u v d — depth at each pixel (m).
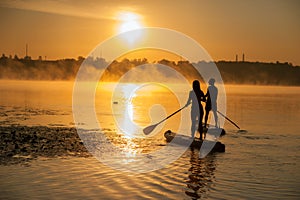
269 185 9.45
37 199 8.27
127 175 10.31
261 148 14.39
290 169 11.10
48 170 10.69
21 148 13.69
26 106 32.53
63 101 39.66
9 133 16.91
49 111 28.39
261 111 31.16
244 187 9.27
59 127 19.42
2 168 10.84
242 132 18.83
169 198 8.44
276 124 22.19
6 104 34.38
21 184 9.33
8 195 8.52
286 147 14.63
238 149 14.24
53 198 8.34
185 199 8.38
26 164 11.34
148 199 8.34
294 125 21.67
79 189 8.99
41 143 14.77
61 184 9.37
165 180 9.86
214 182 9.70
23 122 21.30
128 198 8.40
